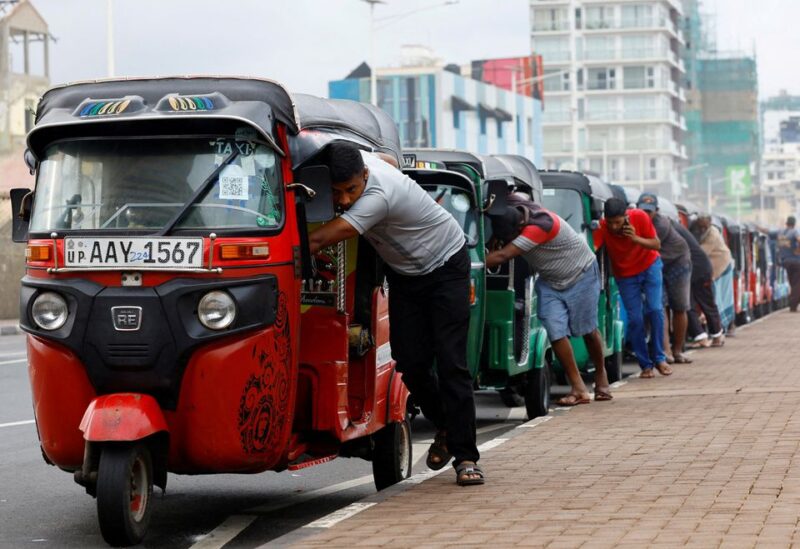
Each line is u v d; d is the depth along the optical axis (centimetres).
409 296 986
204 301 842
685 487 927
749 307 3641
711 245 2880
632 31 16712
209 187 866
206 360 844
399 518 857
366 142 1070
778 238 4541
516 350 1512
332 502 1046
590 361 1830
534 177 1761
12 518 984
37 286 866
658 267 1903
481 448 1184
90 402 855
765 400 1484
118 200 870
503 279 1480
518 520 833
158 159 875
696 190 18738
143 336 840
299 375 957
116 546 858
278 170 879
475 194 1370
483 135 11100
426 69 10638
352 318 1002
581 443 1195
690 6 19025
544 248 1490
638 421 1346
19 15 5456
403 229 953
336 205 928
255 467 877
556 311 1528
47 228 877
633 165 16850
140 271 845
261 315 854
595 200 1878
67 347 855
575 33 16862
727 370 1978
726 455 1073
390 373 1058
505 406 1762
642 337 1903
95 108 877
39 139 893
